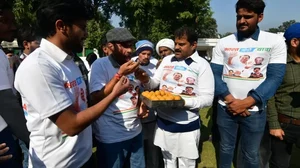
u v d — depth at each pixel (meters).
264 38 2.50
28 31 3.26
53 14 1.40
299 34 2.50
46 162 1.53
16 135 1.58
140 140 2.55
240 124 2.71
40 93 1.35
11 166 1.67
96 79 2.21
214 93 2.68
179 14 15.20
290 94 2.65
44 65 1.37
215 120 2.99
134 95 2.42
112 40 2.27
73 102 1.54
